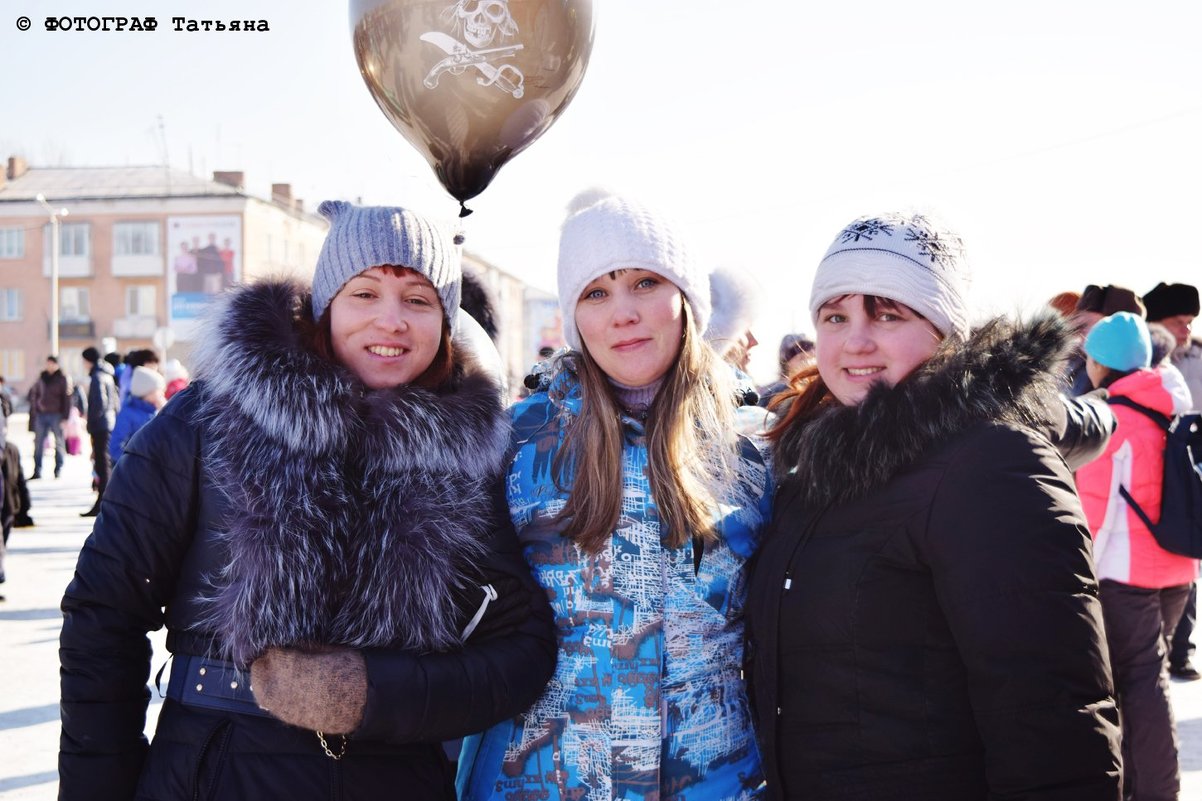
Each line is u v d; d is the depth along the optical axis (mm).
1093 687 1370
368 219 1724
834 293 1704
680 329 1878
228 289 1736
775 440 1902
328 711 1457
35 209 45188
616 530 1778
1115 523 3254
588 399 1830
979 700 1414
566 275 1880
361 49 1853
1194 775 3541
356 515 1594
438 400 1728
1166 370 3463
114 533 1569
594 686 1732
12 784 3490
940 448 1528
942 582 1466
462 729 1565
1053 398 1607
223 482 1571
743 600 1867
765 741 1688
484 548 1702
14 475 6824
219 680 1547
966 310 1711
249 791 1500
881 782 1526
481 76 1762
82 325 45094
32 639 5469
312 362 1641
